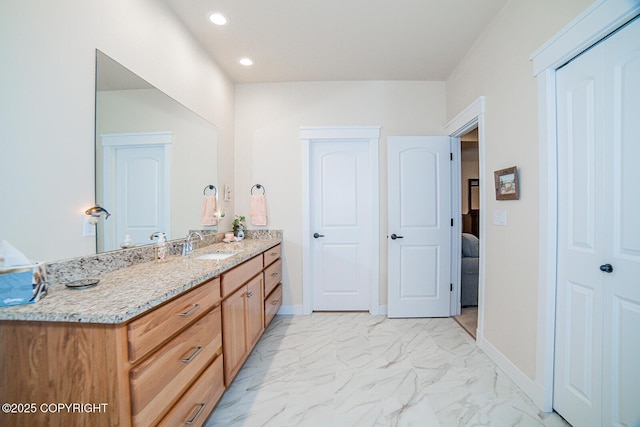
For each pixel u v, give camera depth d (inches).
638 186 41.6
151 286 41.0
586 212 49.9
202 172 88.1
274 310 100.8
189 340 45.1
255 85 114.0
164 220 69.0
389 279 109.0
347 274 117.6
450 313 110.5
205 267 54.9
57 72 41.8
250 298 75.2
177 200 74.3
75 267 44.2
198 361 47.9
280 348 85.4
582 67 49.9
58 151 42.1
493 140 76.1
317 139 114.2
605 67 45.7
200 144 86.8
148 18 62.5
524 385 63.6
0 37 35.1
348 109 113.2
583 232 50.6
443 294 109.2
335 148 117.3
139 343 33.5
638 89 41.3
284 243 114.3
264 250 87.4
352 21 76.2
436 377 69.7
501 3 69.5
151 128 63.9
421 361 77.1
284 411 58.6
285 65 100.0
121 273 49.7
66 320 30.7
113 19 52.3
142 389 33.8
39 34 39.3
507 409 58.5
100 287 40.6
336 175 117.2
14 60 36.5
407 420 55.7
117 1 53.3
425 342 88.5
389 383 67.5
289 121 113.9
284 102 113.9
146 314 35.2
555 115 56.1
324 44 87.2
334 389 65.5
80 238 45.6
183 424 42.7
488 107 78.6
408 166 108.7
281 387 66.4
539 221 58.8
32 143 38.7
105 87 50.6
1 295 32.3
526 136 62.9
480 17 74.7
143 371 34.0
